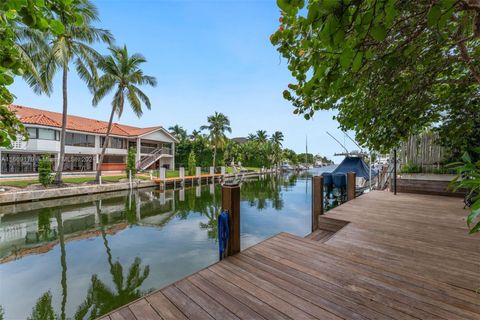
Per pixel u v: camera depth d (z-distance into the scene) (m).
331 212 4.21
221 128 24.34
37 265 4.25
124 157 21.23
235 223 2.49
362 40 0.94
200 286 1.88
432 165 5.96
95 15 10.69
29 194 9.16
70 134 16.88
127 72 13.35
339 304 1.62
